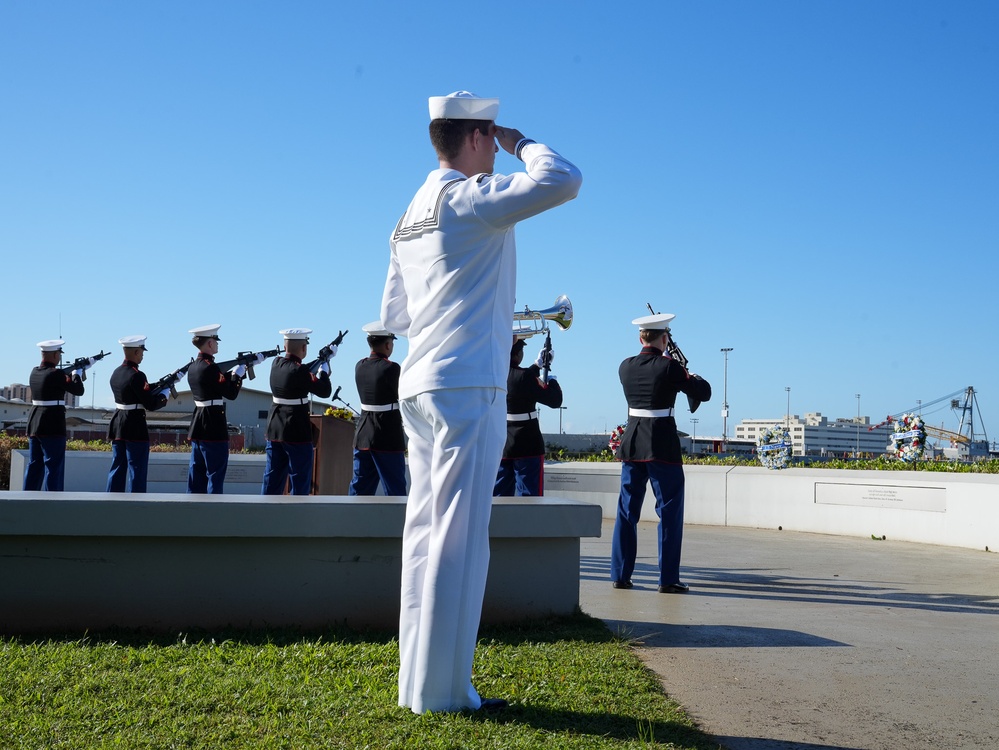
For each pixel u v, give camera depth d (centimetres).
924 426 1452
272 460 1066
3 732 360
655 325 796
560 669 461
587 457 2048
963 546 1123
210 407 1120
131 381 1176
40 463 1230
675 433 781
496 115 402
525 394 945
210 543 555
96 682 428
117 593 546
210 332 1134
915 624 620
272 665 462
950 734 386
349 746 349
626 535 792
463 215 373
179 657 482
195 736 361
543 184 360
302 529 553
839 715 408
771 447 1491
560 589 586
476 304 378
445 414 371
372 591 566
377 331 984
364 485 994
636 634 555
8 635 530
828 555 1050
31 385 1234
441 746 346
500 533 571
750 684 453
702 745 366
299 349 1066
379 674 445
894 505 1227
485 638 532
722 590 779
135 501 541
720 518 1463
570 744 355
